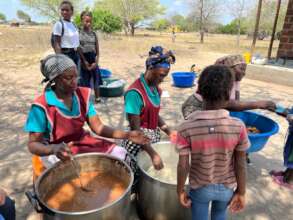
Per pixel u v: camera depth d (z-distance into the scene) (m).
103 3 38.03
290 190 3.12
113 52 15.03
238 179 1.82
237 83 3.04
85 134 2.60
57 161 2.24
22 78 8.10
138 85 2.49
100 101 6.05
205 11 41.62
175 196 2.20
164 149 2.75
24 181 3.10
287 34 9.06
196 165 1.77
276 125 3.28
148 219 2.41
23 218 2.55
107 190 2.17
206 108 1.74
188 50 18.42
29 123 2.22
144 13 38.12
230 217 2.68
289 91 7.40
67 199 2.07
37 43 17.61
